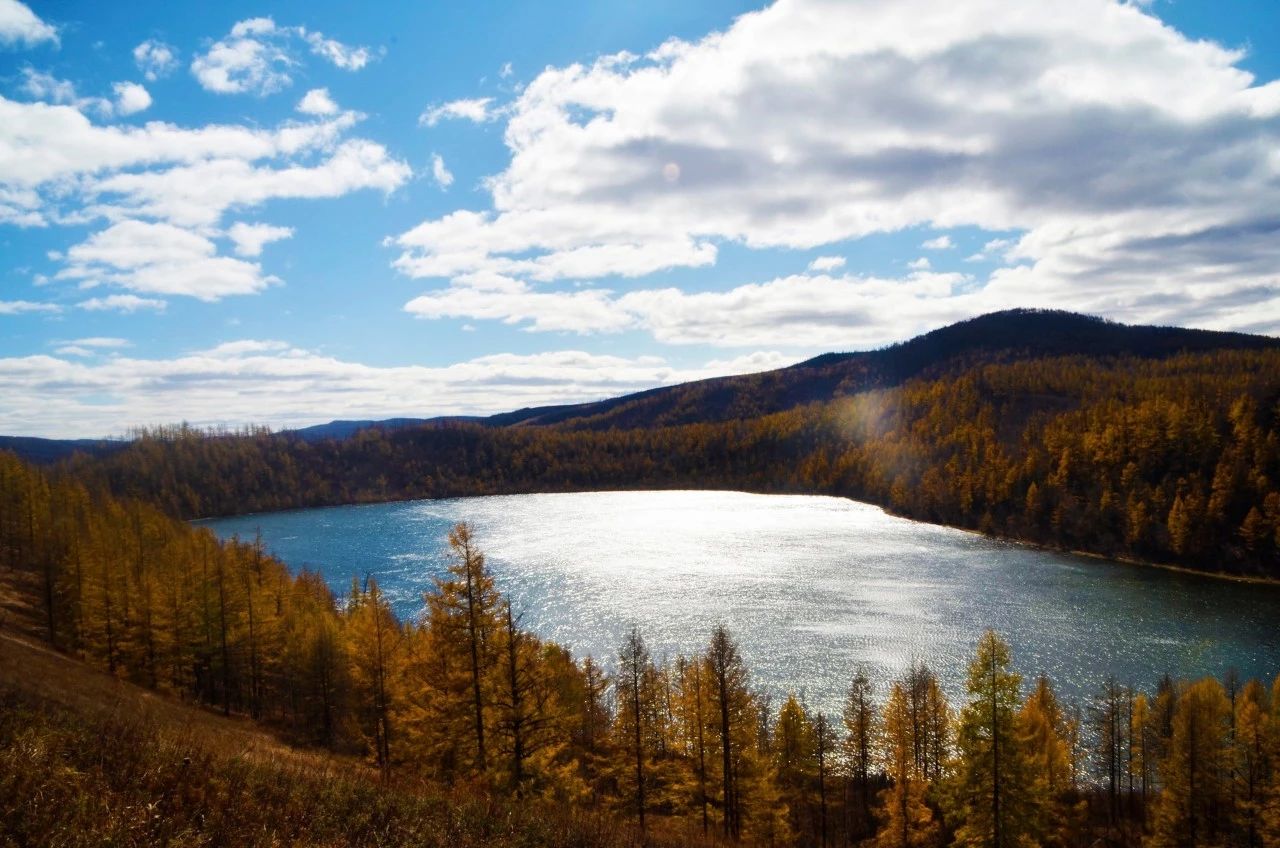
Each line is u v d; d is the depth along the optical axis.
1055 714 49.47
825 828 41.72
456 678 25.81
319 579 85.56
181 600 49.50
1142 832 43.97
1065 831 40.59
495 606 26.52
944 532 144.75
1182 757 39.53
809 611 81.81
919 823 36.59
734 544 129.75
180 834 10.38
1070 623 75.88
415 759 33.19
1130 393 183.38
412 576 106.94
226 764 14.59
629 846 17.28
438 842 13.43
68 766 11.71
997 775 31.06
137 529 90.25
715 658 36.12
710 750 36.09
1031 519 134.88
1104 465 133.75
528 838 15.23
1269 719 39.81
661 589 93.75
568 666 47.75
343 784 15.47
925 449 197.12
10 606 60.59
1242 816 39.03
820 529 150.00
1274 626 74.69
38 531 79.44
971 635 72.12
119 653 50.00
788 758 42.19
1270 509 100.56
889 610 81.88
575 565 110.38
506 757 25.66
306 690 50.25
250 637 52.38
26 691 18.11
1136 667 63.00
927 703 46.34
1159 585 94.00
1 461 96.56
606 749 43.78
